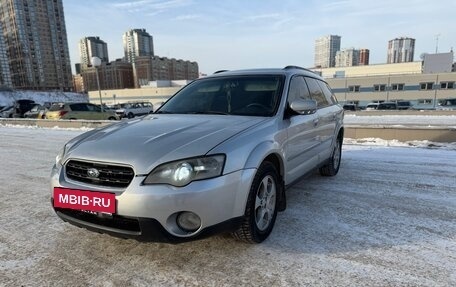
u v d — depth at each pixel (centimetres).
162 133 291
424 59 5372
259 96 372
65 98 7569
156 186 241
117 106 3347
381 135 895
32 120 1747
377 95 5434
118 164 251
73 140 319
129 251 298
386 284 243
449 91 5028
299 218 363
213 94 400
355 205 402
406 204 404
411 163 618
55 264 280
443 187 470
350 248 296
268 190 317
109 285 250
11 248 309
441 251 289
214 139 271
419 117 2506
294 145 362
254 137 292
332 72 6725
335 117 516
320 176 539
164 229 243
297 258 280
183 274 261
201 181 246
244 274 259
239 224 271
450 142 820
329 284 245
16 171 618
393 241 308
